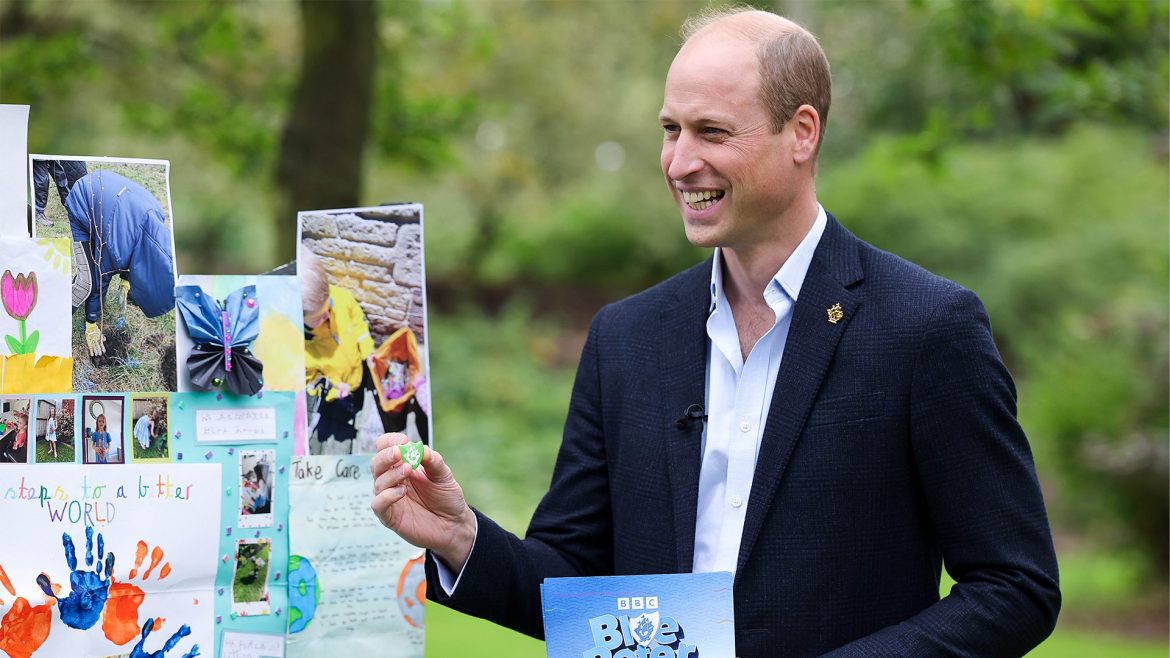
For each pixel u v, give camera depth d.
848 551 3.64
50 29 16.70
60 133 21.16
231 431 3.75
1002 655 3.52
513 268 40.16
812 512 3.65
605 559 4.16
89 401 3.52
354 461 3.96
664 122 3.77
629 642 3.54
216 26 16.33
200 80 17.39
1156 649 14.31
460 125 16.95
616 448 4.05
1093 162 33.19
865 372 3.70
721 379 3.91
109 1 17.31
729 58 3.66
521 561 3.94
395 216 4.09
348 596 3.93
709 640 3.55
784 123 3.70
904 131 30.02
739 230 3.74
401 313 4.08
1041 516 3.62
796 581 3.63
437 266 39.91
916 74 28.16
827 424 3.69
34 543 3.40
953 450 3.61
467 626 13.30
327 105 13.50
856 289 3.81
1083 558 19.50
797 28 3.80
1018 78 12.27
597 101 33.59
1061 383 17.72
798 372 3.74
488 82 29.88
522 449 24.62
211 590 3.71
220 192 27.55
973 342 3.65
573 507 4.15
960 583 3.61
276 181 13.67
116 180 3.60
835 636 3.62
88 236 3.54
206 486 3.69
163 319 3.66
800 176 3.81
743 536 3.68
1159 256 29.19
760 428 3.79
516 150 34.81
